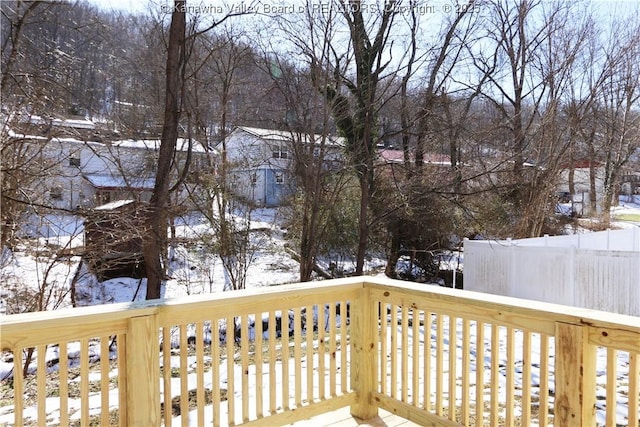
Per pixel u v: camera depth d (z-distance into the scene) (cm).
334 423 258
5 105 543
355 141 934
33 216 573
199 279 854
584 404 171
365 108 913
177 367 427
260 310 228
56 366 542
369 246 1031
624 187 2139
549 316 182
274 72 905
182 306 200
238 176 956
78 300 679
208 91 984
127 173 830
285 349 238
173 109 723
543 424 185
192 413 295
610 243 935
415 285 251
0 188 505
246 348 225
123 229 638
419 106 1002
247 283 891
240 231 900
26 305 553
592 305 687
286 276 931
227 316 216
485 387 361
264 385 351
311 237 887
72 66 668
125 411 185
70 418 298
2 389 391
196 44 870
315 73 855
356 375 270
